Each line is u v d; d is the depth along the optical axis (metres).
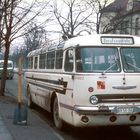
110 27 38.25
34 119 13.21
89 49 9.80
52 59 12.43
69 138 10.36
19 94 11.81
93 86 9.37
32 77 16.06
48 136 10.09
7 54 20.44
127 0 44.31
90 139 10.29
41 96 14.02
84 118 9.32
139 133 11.16
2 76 20.62
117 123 9.51
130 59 9.95
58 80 11.30
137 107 9.54
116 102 9.46
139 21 43.00
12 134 10.14
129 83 9.61
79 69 9.65
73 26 33.88
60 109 10.99
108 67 9.70
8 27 19.97
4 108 15.58
